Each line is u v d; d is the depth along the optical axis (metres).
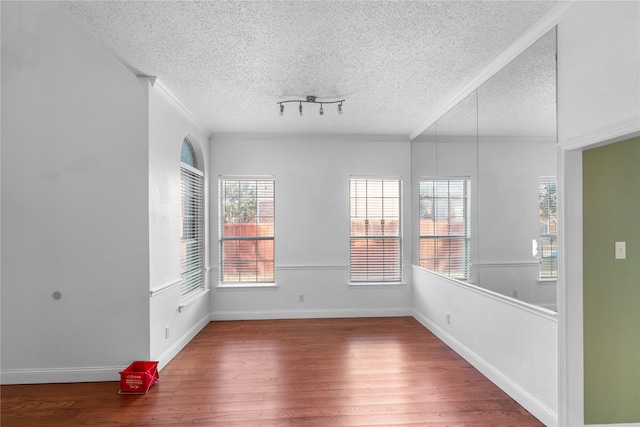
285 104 3.84
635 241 2.19
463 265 3.48
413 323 4.75
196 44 2.55
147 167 3.11
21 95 3.07
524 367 2.57
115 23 2.27
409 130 4.91
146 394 2.81
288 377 3.11
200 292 4.50
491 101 2.91
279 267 5.05
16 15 3.08
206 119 4.37
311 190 5.10
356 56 2.73
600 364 2.15
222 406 2.62
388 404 2.63
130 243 3.10
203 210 4.76
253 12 2.15
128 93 3.10
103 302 3.08
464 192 3.45
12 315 3.04
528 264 2.47
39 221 3.05
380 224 5.18
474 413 2.50
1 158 3.04
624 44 1.73
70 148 3.08
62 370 3.05
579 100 2.02
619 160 2.19
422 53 2.68
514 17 2.21
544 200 2.31
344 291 5.11
